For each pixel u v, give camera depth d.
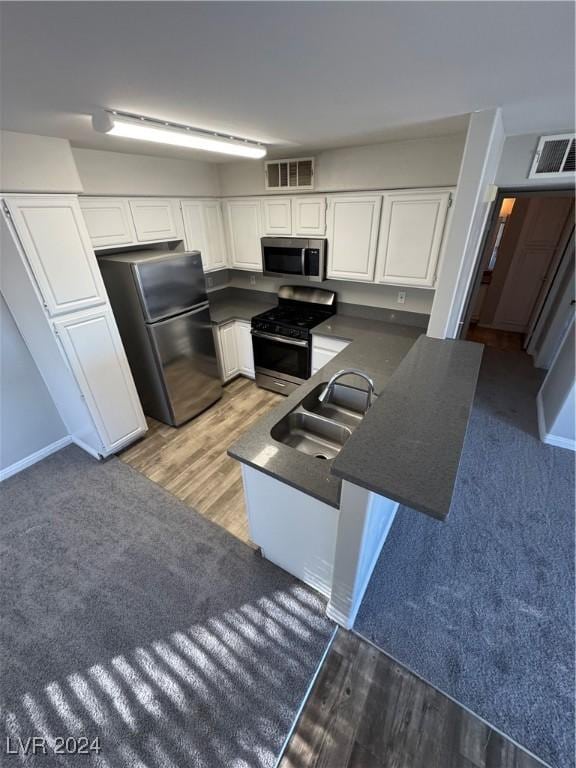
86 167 2.48
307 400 2.03
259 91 1.31
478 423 3.22
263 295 4.14
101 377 2.60
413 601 1.79
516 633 1.65
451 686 1.47
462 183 1.83
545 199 4.64
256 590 1.86
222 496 2.48
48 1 0.66
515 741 1.32
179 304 2.95
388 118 1.79
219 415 3.45
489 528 2.19
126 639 1.66
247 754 1.31
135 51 0.94
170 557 2.05
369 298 3.40
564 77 1.19
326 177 2.90
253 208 3.35
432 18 0.78
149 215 2.93
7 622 1.74
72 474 2.70
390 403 1.43
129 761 1.30
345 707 1.42
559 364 3.19
